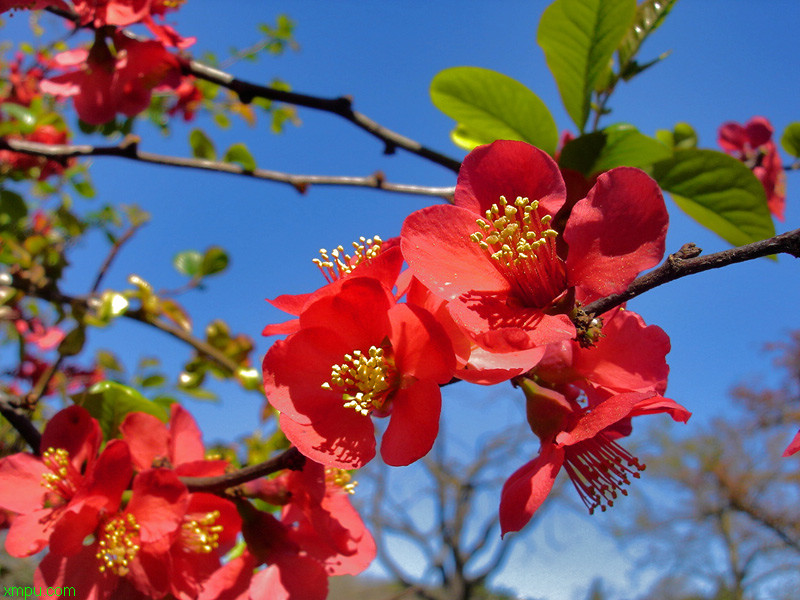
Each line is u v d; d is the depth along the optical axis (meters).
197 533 0.17
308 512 0.17
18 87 0.37
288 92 0.22
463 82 0.19
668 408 0.15
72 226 0.35
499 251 0.14
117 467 0.17
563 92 0.19
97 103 0.23
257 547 0.17
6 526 0.22
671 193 0.19
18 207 0.30
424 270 0.13
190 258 0.35
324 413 0.14
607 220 0.14
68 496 0.17
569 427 0.14
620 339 0.15
